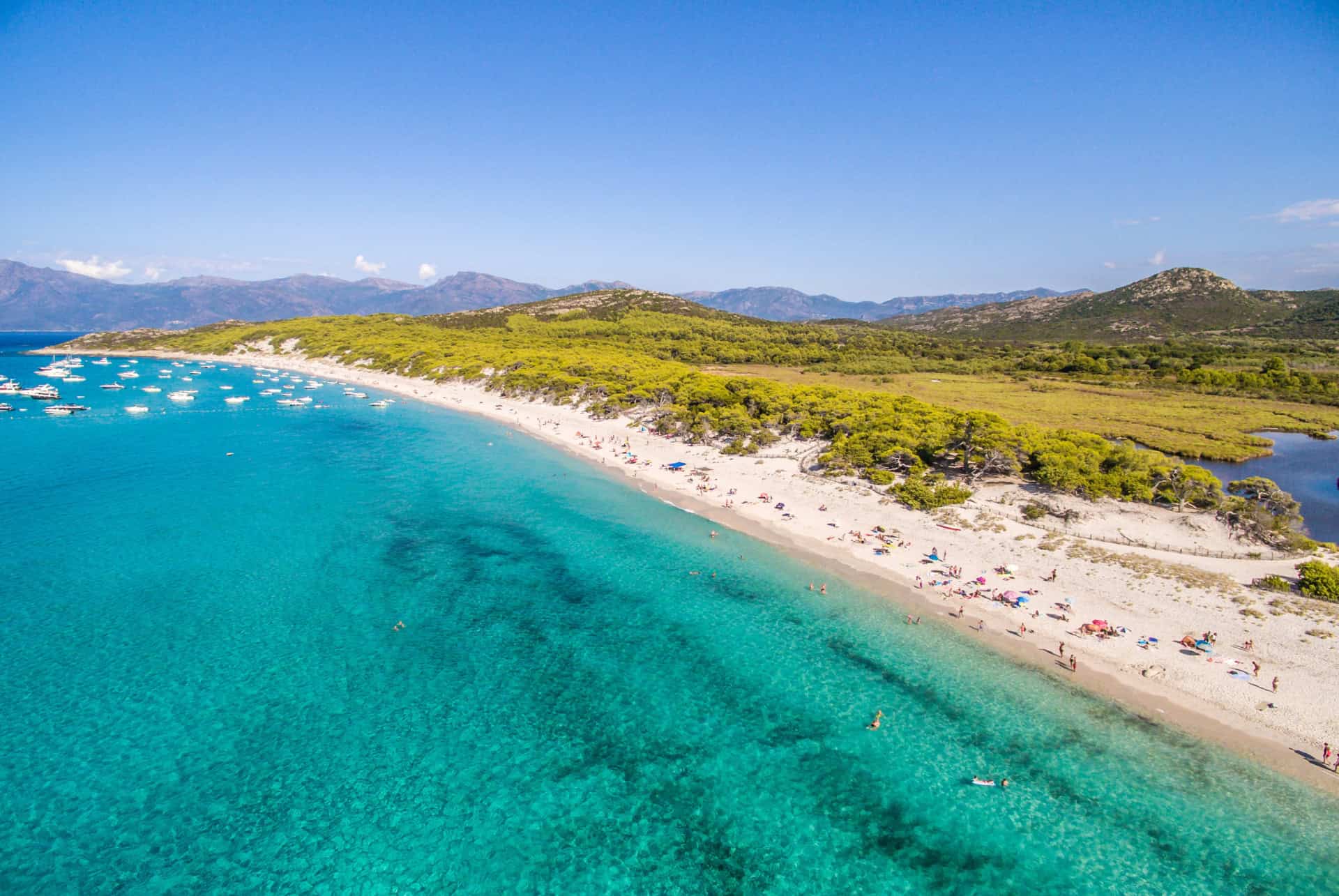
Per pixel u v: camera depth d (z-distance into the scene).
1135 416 113.69
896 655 39.06
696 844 26.23
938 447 71.94
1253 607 41.97
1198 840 26.30
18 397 131.12
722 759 30.80
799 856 25.75
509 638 40.69
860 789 29.11
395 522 60.56
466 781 29.02
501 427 109.62
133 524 57.81
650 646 40.12
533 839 26.16
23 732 30.73
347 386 166.12
